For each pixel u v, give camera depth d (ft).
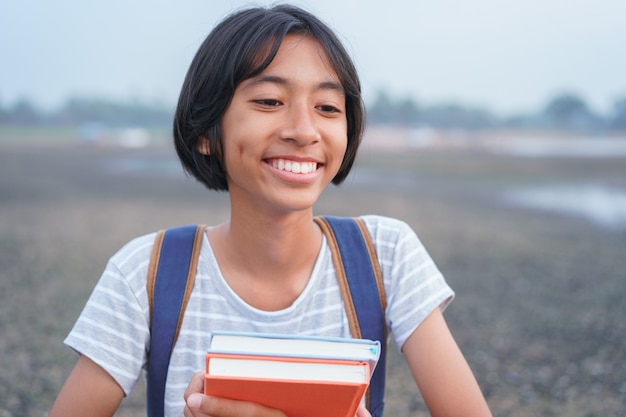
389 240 4.70
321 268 4.53
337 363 3.49
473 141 79.87
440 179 46.11
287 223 4.34
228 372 3.47
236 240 4.47
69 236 24.30
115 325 4.37
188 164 4.72
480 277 19.15
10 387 11.18
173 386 4.37
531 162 59.67
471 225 27.63
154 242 4.58
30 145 75.10
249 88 4.09
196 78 4.33
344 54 4.27
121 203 32.86
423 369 4.46
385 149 72.84
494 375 12.00
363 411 3.92
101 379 4.34
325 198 35.17
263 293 4.49
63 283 18.07
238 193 4.37
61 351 13.05
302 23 4.18
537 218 29.63
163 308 4.37
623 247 23.40
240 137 4.10
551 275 19.40
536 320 15.23
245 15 4.26
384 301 4.55
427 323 4.53
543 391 11.25
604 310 15.94
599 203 34.32
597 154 66.49
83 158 61.11
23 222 26.89
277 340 3.57
